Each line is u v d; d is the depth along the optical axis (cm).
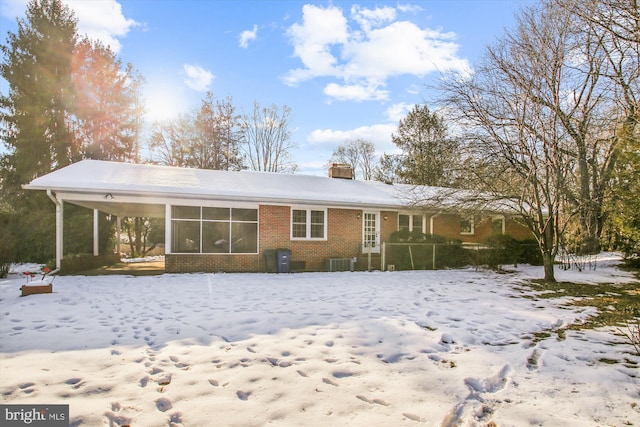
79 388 357
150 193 1231
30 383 365
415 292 948
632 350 505
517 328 620
